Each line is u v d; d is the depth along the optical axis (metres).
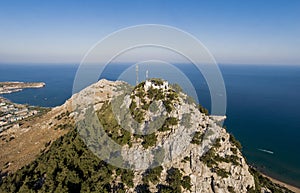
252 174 93.00
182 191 72.25
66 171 75.81
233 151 87.19
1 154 147.25
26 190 74.31
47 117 185.00
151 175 74.25
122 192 70.31
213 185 76.50
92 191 67.75
